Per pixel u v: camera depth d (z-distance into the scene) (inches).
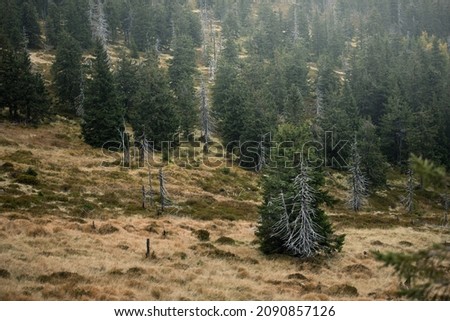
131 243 1129.4
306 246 1130.7
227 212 1748.3
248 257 1125.7
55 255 938.1
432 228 1846.7
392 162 2876.5
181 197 1840.6
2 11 3575.3
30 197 1427.2
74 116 2842.0
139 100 2407.7
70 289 701.3
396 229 1754.4
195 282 854.5
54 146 2260.1
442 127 2837.1
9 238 1012.5
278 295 820.6
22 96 2425.0
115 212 1507.1
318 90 3127.5
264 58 4532.5
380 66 3695.9
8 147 2037.4
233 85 2746.1
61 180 1736.0
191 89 3073.3
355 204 2114.9
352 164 2177.7
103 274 832.9
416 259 344.5
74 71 2824.8
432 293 634.8
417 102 3216.0
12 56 2471.7
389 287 928.3
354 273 1057.5
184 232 1350.9
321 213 1167.6
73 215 1374.3
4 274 733.9
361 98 3208.7
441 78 3452.3
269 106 2723.9
